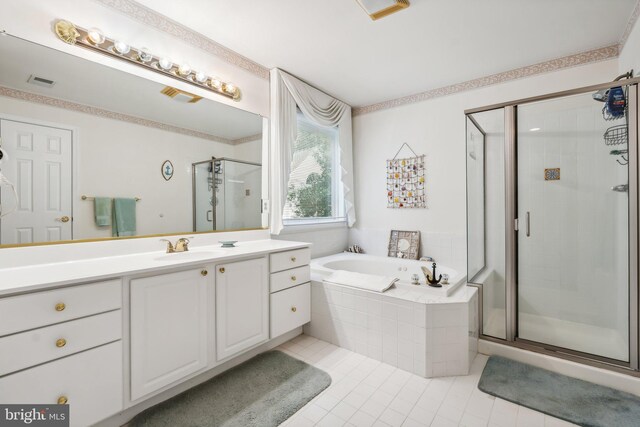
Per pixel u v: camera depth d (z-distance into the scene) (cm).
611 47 230
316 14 193
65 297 115
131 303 135
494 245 228
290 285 221
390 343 202
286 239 296
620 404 155
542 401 159
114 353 129
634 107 171
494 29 210
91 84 167
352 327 221
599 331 198
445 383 180
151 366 142
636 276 170
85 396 120
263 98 268
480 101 287
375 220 359
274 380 181
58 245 152
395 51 239
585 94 190
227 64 236
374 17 195
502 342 212
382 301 205
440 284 215
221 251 195
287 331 220
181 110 209
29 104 146
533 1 180
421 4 182
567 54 245
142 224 187
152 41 191
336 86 308
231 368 195
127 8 179
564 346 198
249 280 191
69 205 157
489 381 178
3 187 138
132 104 184
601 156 194
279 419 147
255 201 260
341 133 348
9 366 103
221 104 234
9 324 103
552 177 209
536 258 215
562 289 209
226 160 238
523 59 253
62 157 156
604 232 196
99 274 124
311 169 339
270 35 217
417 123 326
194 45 214
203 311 165
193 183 216
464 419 149
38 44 149
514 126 215
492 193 228
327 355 216
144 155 189
